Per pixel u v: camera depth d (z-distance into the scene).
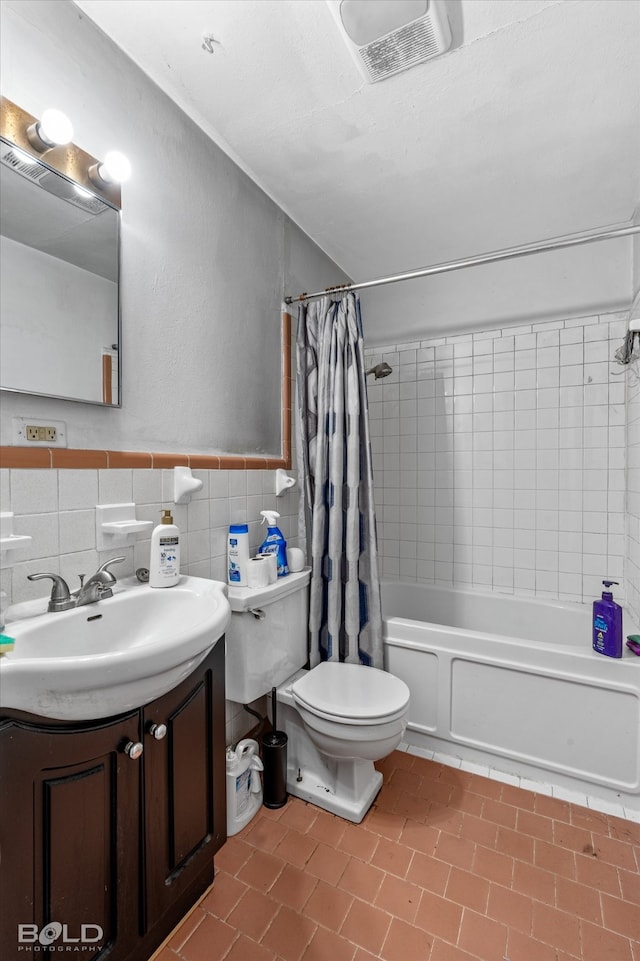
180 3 1.06
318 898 1.17
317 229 2.08
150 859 0.96
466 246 2.25
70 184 1.07
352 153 1.57
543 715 1.64
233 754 1.42
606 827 1.43
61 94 1.06
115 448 1.20
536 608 2.26
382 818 1.46
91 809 0.84
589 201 1.86
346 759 1.42
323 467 1.86
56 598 0.97
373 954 1.04
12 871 0.73
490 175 1.69
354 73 1.23
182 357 1.42
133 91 1.24
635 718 1.51
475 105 1.34
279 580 1.64
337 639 1.78
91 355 1.12
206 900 1.17
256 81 1.27
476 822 1.44
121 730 0.88
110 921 0.88
